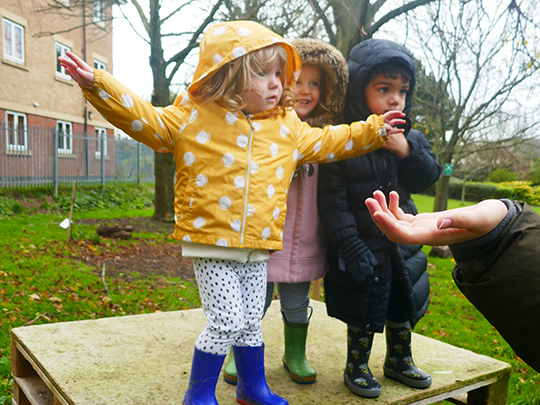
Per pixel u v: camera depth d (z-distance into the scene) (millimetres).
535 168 18984
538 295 835
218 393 1871
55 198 11711
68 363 2004
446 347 2486
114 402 1677
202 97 1554
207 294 1584
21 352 2250
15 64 12430
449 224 839
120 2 8539
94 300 4723
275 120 1658
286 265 2023
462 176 25125
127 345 2266
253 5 7637
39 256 6168
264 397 1688
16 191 11039
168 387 1821
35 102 13312
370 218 1887
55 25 14078
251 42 1514
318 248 2090
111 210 12359
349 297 1891
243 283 1677
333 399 1821
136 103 1491
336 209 1894
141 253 7328
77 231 8195
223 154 1539
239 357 1710
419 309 1952
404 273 1833
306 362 2053
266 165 1592
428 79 10586
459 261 957
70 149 13703
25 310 4160
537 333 854
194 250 1565
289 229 2045
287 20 7395
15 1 12383
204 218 1535
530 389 3234
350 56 2070
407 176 1985
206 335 1581
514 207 911
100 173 15320
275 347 2396
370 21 6246
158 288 5453
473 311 5195
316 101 2057
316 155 1748
